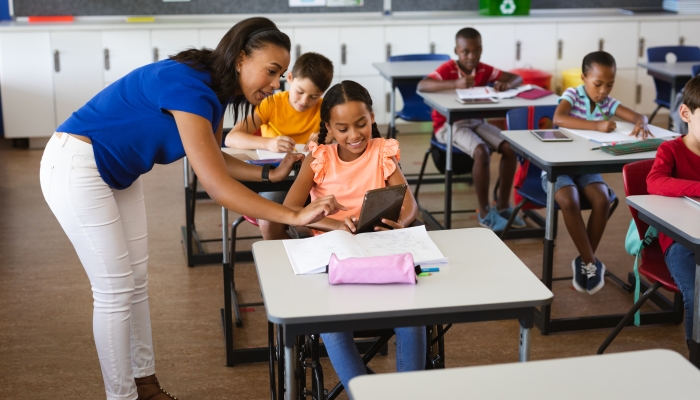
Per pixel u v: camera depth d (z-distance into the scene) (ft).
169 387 7.99
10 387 7.91
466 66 13.56
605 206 9.90
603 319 9.21
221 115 6.25
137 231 6.89
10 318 9.55
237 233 12.78
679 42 20.35
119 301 6.56
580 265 9.81
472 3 20.86
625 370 4.14
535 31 19.77
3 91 18.11
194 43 18.65
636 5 21.45
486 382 4.02
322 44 19.17
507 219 12.69
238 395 7.84
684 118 7.86
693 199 7.27
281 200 9.18
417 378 4.06
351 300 5.04
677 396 3.89
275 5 20.06
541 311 9.17
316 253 5.71
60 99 18.39
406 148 18.74
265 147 8.79
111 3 19.40
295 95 9.34
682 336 9.07
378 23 19.17
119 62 18.44
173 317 9.66
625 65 20.33
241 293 10.41
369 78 19.56
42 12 19.12
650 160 8.17
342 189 7.04
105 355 6.64
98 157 6.11
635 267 8.02
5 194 14.85
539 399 3.87
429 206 14.34
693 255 7.41
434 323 5.01
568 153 9.15
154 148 6.19
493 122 19.20
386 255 5.56
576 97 10.90
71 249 12.02
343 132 6.82
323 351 8.45
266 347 8.63
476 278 5.41
